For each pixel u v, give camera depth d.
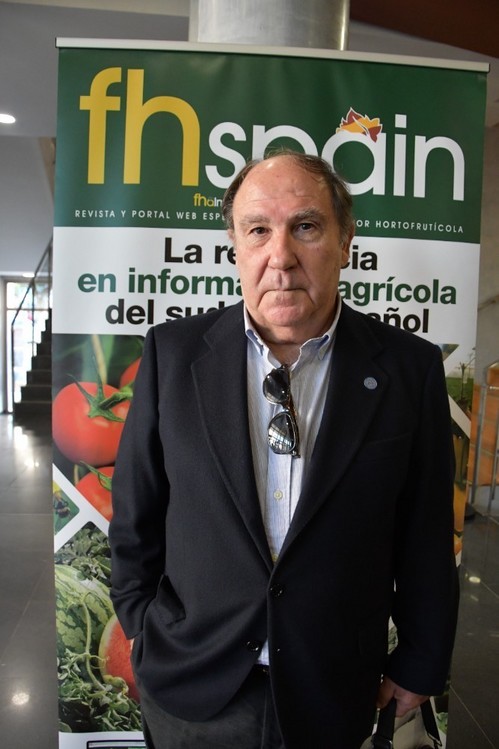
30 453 6.83
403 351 1.12
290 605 0.99
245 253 1.04
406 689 1.15
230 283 1.68
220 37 2.02
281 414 1.02
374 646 1.08
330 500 0.99
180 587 1.09
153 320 1.68
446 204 1.69
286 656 1.00
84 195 1.65
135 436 1.16
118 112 1.63
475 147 1.69
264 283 1.01
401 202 1.68
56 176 1.64
